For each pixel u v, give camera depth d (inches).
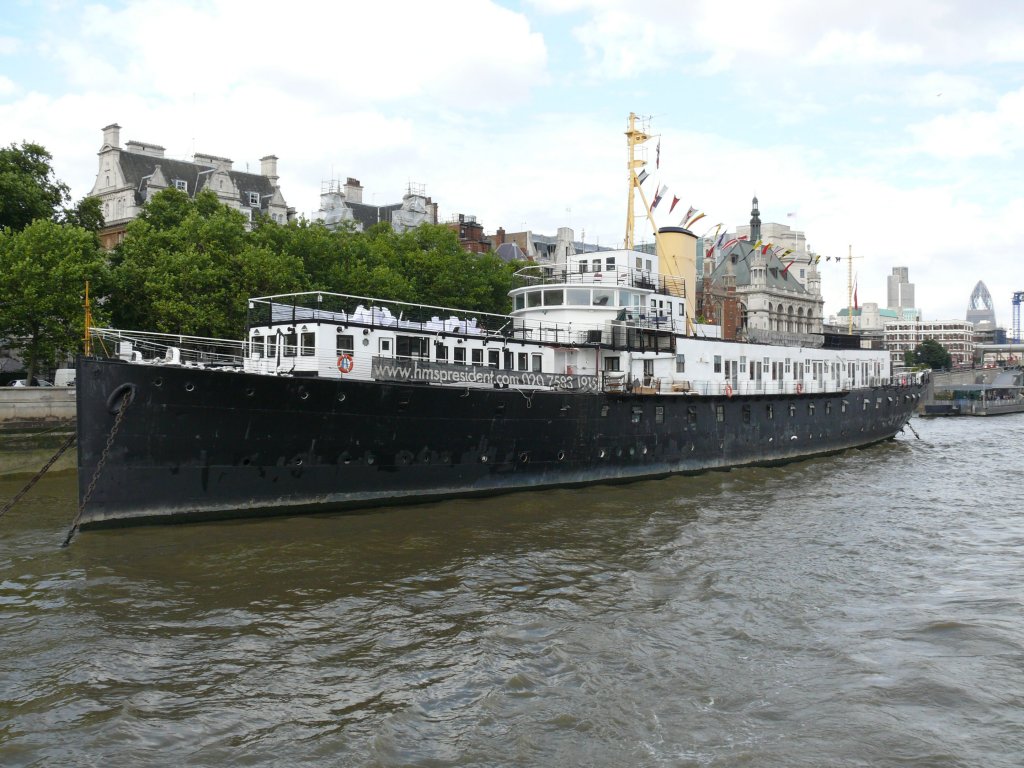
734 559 927.0
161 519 971.3
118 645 634.8
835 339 2230.6
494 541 973.2
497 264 2940.5
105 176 3011.8
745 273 6225.4
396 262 2529.5
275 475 1029.8
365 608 729.0
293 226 2379.4
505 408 1214.9
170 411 951.0
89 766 466.3
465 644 651.5
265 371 1096.2
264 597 751.1
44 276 1695.4
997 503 1317.7
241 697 555.2
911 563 927.7
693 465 1547.7
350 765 473.1
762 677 599.5
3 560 851.4
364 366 1131.9
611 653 639.8
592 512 1153.4
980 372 6023.6
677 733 514.9
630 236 1823.3
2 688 560.4
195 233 1989.4
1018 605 767.7
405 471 1135.6
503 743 499.8
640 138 1813.5
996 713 543.8
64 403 1568.7
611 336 1482.5
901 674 603.8
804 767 474.9
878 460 1879.9
